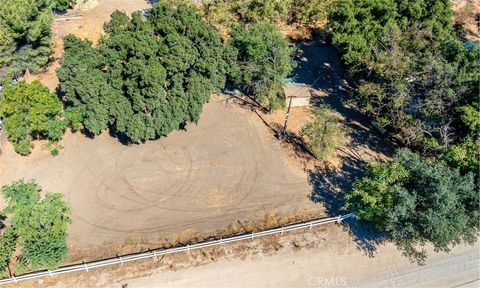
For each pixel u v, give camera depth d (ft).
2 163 154.71
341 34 168.66
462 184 117.70
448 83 148.36
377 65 163.94
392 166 126.21
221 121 172.04
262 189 147.64
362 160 157.89
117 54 149.38
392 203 120.06
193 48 155.02
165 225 136.56
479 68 150.61
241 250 130.41
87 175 150.51
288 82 186.09
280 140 164.76
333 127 157.99
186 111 153.28
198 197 144.56
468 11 232.12
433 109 148.25
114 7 240.73
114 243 131.75
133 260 126.93
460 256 129.49
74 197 143.43
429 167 123.44
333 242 132.46
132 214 139.23
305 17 217.56
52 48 206.90
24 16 171.32
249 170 153.69
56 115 155.53
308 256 129.08
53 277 123.34
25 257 117.08
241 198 144.66
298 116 175.32
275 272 125.49
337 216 136.98
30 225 118.62
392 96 155.74
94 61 150.41
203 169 153.28
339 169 154.71
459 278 124.06
